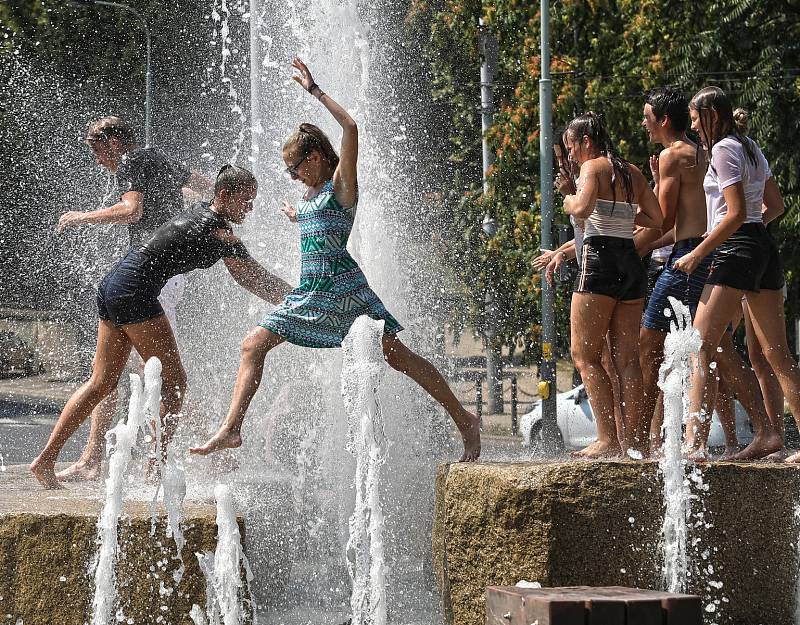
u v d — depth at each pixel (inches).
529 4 2187.5
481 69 2199.8
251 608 605.3
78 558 602.9
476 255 2162.9
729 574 641.0
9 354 2448.3
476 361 2133.4
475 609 629.9
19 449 1514.5
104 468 808.3
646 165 2172.7
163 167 937.5
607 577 609.3
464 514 638.5
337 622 675.4
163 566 599.5
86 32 2427.4
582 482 610.2
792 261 2102.6
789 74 2095.2
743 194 727.7
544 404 1793.8
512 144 2176.4
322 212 719.7
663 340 782.5
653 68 2154.3
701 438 735.1
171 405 797.2
